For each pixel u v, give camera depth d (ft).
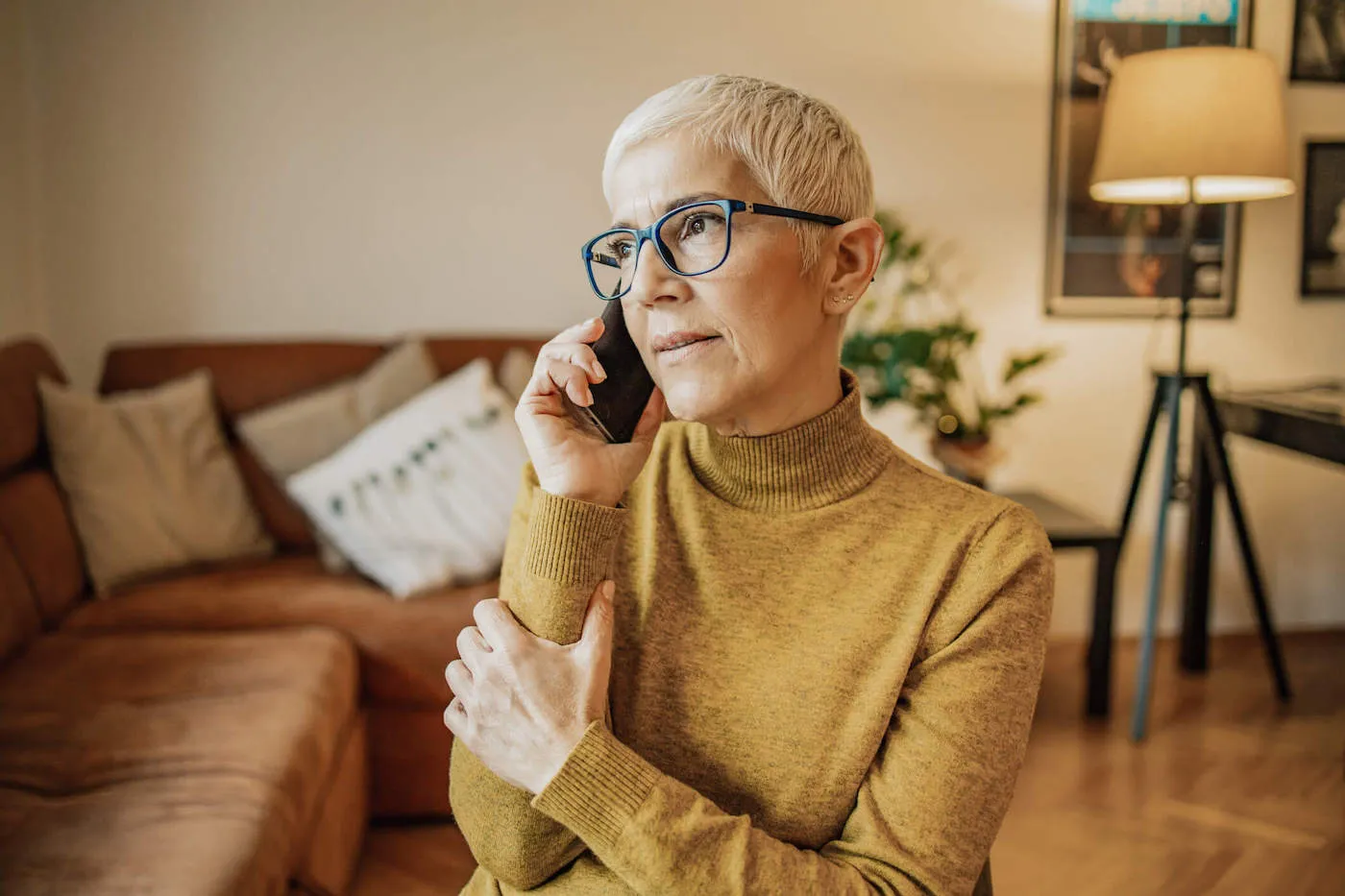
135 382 9.47
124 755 5.45
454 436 8.78
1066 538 9.58
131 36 10.15
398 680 7.69
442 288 10.88
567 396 2.87
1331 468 12.12
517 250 10.91
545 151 10.80
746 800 2.84
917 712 2.77
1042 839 7.81
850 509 3.01
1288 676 10.89
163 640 7.23
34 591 7.41
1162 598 12.07
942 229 11.28
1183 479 10.77
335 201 10.63
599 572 2.75
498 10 10.57
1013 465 11.68
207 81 10.30
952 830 2.65
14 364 8.46
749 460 3.02
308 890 5.55
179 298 10.55
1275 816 8.11
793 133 2.69
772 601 2.96
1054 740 9.41
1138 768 8.89
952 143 11.19
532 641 2.68
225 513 8.97
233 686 6.42
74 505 8.40
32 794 5.05
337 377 9.78
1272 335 11.75
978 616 2.83
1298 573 12.26
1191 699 10.31
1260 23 11.24
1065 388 11.62
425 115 10.63
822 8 10.89
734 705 2.88
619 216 2.81
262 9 10.28
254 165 10.48
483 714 2.67
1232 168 8.63
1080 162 11.29
